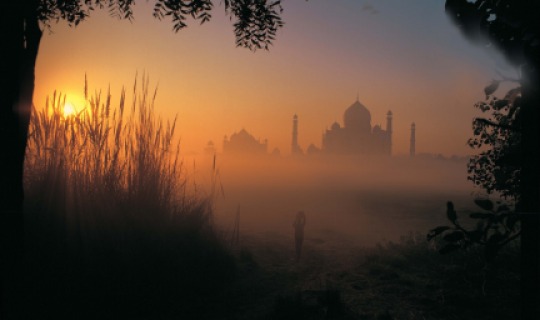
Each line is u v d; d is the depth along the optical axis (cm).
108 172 556
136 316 428
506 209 130
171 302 472
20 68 300
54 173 478
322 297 549
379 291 602
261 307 504
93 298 416
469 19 128
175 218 600
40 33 345
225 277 614
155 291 465
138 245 495
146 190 568
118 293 432
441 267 709
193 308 471
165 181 632
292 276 700
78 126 558
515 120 137
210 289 548
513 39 124
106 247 461
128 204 536
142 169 583
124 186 573
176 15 409
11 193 271
